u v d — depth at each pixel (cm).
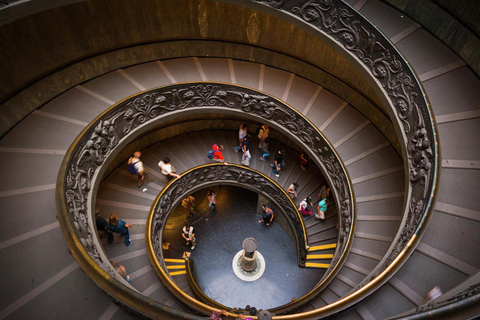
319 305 799
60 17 848
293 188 1266
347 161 1005
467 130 614
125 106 929
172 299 874
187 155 1337
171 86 1023
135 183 1202
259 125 1436
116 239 1016
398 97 699
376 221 875
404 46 750
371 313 488
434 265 495
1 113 803
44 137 825
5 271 522
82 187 746
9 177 720
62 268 525
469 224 519
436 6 731
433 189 527
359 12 802
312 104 1135
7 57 781
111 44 1009
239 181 1395
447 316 263
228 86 1096
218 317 473
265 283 1311
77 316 462
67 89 955
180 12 1050
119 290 406
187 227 1355
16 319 463
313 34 868
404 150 676
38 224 616
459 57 719
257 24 1100
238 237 1483
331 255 1202
